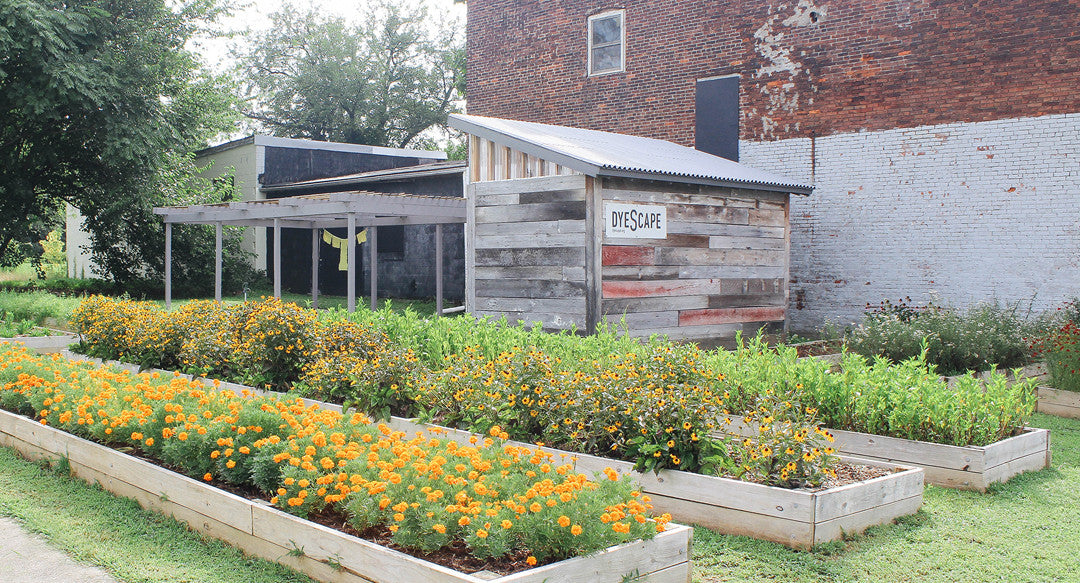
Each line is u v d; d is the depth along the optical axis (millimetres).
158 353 9156
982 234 13219
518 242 11211
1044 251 12648
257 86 47438
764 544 4512
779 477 4699
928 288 13742
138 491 5094
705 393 5355
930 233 13719
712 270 11898
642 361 6305
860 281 14453
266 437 4988
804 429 4945
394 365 6973
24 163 22109
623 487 4148
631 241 10844
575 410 5555
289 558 4098
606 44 17672
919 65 13766
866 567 4219
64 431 5902
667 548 3893
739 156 15789
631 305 10852
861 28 14328
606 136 14086
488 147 11625
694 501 4840
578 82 18062
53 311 14797
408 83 46781
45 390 6461
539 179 10953
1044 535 4699
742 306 12328
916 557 4352
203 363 8445
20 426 6277
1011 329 10766
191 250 24922
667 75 16750
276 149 26781
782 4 15219
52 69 18859
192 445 4930
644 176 10594
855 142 14469
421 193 22453
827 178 14781
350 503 4031
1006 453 5789
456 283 22094
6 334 12711
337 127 45531
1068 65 12398
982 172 13195
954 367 9914
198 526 4645
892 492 4902
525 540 3693
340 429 5160
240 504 4367
